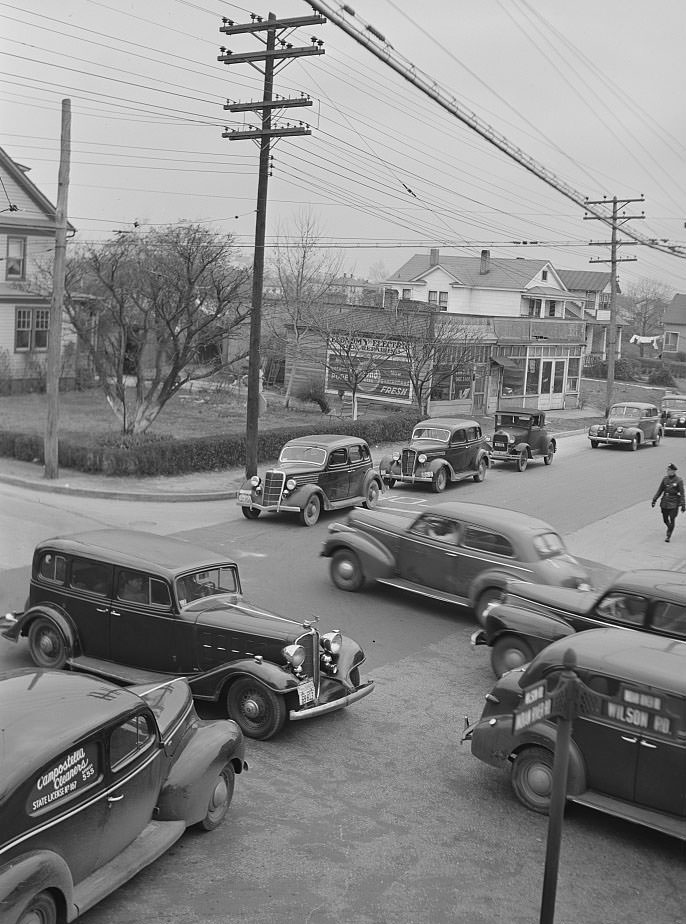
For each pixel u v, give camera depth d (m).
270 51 21.94
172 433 31.09
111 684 6.87
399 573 15.34
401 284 63.59
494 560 14.23
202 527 19.69
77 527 18.48
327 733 10.13
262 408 38.94
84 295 37.91
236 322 27.86
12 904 5.11
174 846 7.40
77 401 38.31
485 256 61.66
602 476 31.23
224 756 7.56
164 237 28.91
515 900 7.09
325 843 7.68
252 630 9.78
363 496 22.27
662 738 7.95
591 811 8.73
